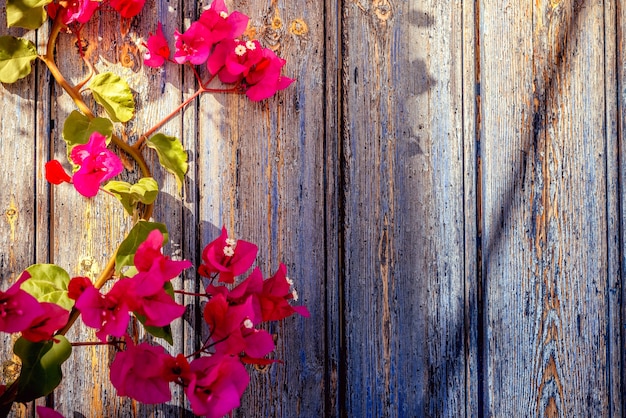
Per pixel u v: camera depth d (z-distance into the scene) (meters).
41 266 1.01
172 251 1.05
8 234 1.03
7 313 0.95
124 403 1.04
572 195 1.08
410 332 1.06
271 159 1.06
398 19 1.08
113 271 1.03
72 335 1.03
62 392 1.03
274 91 1.04
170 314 0.97
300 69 1.07
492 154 1.08
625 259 1.09
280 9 1.07
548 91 1.09
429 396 1.06
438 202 1.07
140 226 1.02
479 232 1.07
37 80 1.04
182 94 1.06
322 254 1.06
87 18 1.03
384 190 1.07
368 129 1.07
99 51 1.05
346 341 1.06
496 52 1.08
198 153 1.05
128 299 0.96
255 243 1.06
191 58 1.03
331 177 1.07
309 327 1.06
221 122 1.06
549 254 1.08
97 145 1.00
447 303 1.07
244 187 1.06
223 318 0.99
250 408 1.05
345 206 1.06
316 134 1.07
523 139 1.08
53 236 1.04
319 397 1.05
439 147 1.08
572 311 1.08
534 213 1.08
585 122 1.09
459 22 1.08
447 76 1.08
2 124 1.04
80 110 1.04
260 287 1.01
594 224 1.08
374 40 1.08
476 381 1.07
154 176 1.05
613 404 1.08
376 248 1.07
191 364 0.98
